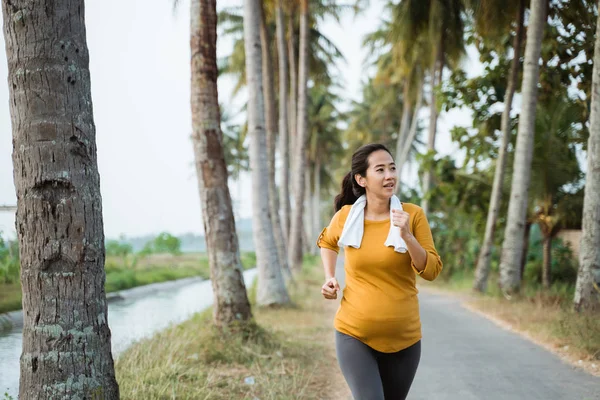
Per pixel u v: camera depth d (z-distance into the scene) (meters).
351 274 3.16
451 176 17.39
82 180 3.27
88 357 3.27
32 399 3.20
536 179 14.87
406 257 3.01
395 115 40.50
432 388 5.79
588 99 13.19
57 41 3.23
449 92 15.67
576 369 6.38
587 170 8.87
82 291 3.26
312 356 7.35
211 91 8.09
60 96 3.22
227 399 5.26
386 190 3.08
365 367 3.01
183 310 15.89
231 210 8.19
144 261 37.34
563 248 16.81
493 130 16.11
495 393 5.54
